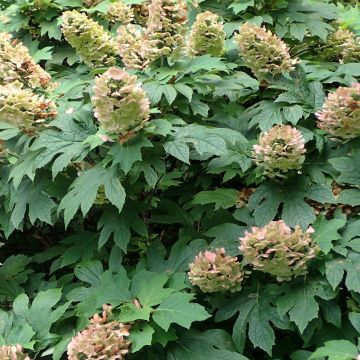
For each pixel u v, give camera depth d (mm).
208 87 1465
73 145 1339
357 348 1115
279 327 1213
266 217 1318
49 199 1419
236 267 1262
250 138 1509
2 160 1510
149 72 1481
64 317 1344
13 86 1416
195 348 1241
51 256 1613
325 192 1313
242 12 1854
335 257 1234
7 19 1974
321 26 1769
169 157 1607
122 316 1174
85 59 1672
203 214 1545
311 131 1433
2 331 1304
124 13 1957
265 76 1516
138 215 1433
